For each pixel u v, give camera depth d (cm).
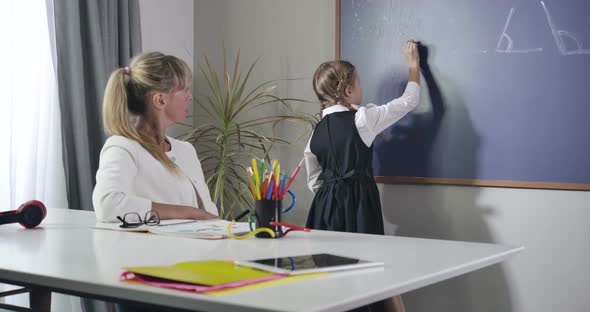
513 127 280
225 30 372
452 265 111
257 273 96
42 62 295
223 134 346
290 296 83
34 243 136
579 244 267
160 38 364
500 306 288
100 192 187
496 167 284
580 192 267
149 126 212
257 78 359
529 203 279
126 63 330
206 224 175
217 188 332
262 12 358
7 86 280
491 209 288
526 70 276
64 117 302
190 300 83
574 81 265
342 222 280
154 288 89
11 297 279
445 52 296
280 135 349
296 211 343
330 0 333
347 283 93
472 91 289
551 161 271
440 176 298
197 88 381
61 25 301
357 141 279
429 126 300
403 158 308
